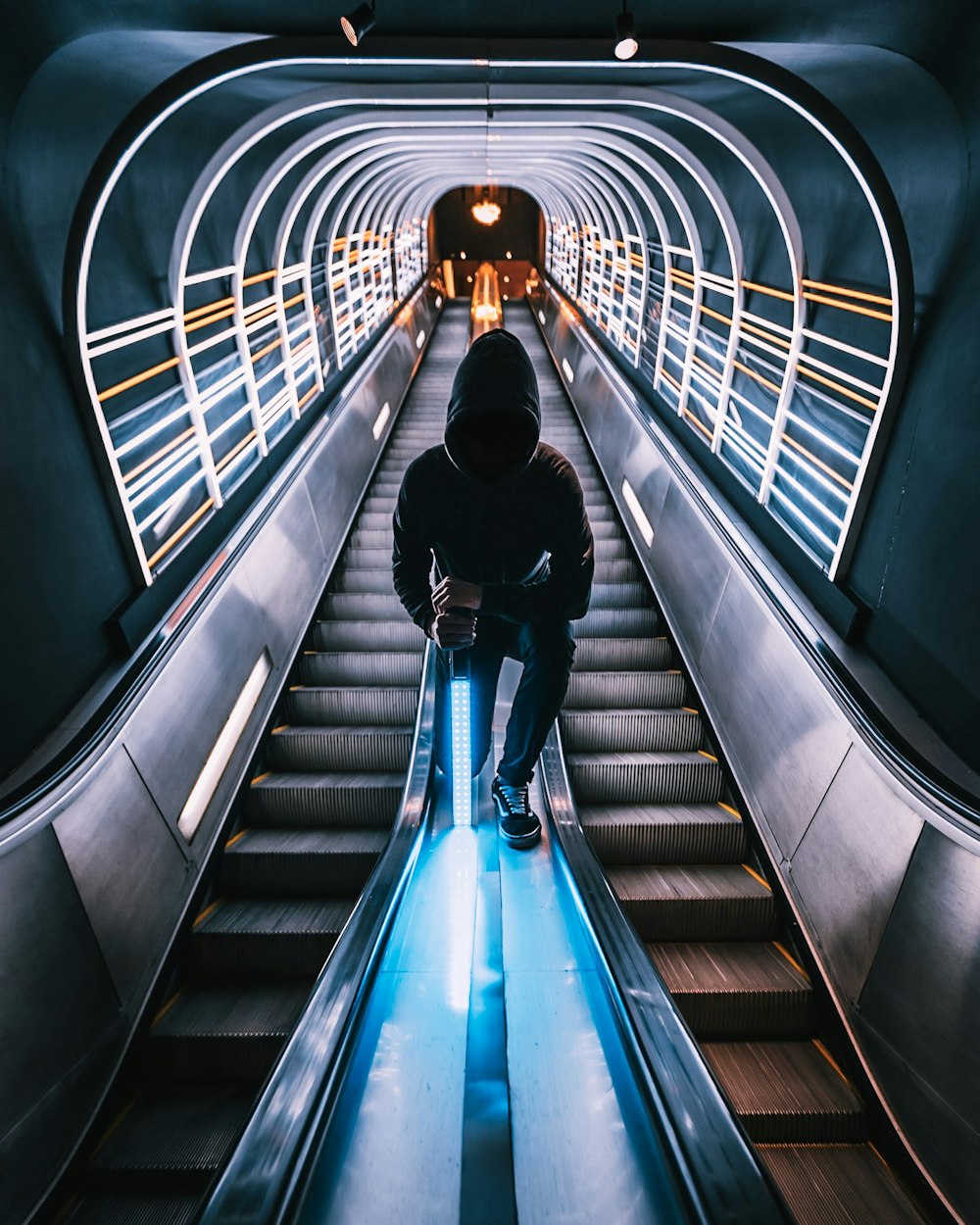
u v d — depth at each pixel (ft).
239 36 8.99
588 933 6.52
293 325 20.74
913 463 9.23
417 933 7.13
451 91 13.10
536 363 38.81
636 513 19.86
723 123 12.51
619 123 15.65
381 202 33.91
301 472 16.89
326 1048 4.81
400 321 36.70
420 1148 4.77
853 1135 8.30
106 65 8.21
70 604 8.79
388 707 14.03
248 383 15.88
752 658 12.37
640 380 25.04
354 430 22.95
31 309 8.32
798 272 12.68
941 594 8.46
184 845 10.08
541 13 8.97
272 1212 3.53
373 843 11.28
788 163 12.63
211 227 14.38
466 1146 4.73
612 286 35.06
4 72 7.15
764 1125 8.30
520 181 45.91
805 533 12.23
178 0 7.75
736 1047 9.30
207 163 12.64
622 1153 4.55
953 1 7.00
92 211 8.60
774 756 11.20
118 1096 8.10
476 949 6.63
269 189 15.21
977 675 7.71
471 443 5.01
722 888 10.85
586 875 7.57
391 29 9.18
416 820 8.79
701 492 15.25
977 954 7.04
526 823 8.70
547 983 6.56
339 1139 4.43
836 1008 9.01
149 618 10.51
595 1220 4.25
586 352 31.27
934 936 7.60
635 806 12.48
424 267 57.77
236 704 12.07
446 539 6.26
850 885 9.04
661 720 13.52
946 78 7.76
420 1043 5.73
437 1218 4.30
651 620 16.72
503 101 13.30
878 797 8.77
